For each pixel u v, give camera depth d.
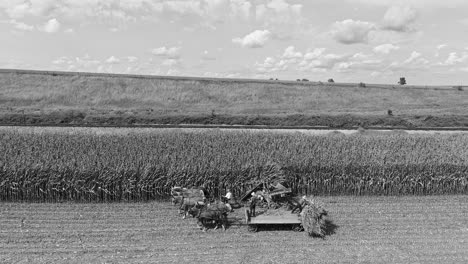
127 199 17.48
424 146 21.67
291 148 20.39
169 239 14.03
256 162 18.41
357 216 16.58
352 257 12.93
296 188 18.95
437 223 16.00
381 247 13.73
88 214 15.99
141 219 15.69
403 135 24.23
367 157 19.41
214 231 14.88
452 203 18.31
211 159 18.58
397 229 15.34
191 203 15.62
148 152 19.06
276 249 13.44
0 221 14.96
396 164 18.94
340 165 18.78
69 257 12.48
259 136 22.30
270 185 16.47
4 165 16.73
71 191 17.16
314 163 18.77
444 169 19.23
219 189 18.09
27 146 19.23
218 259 12.59
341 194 19.14
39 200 17.14
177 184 17.73
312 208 14.63
